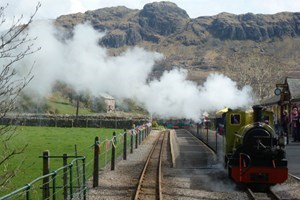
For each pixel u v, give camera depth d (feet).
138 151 110.83
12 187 53.83
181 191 55.06
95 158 58.29
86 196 50.19
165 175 69.00
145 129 170.30
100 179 63.93
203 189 57.21
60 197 50.08
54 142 130.93
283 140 57.88
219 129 86.48
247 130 57.88
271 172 56.24
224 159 71.05
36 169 72.95
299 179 63.82
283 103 151.94
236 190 56.95
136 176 67.62
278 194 53.72
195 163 85.87
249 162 56.44
